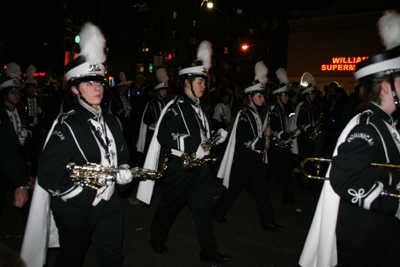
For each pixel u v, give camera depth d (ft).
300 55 64.03
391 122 6.02
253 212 16.47
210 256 10.86
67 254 7.05
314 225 7.04
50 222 7.84
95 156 7.07
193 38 136.05
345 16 59.36
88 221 7.05
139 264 10.98
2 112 9.50
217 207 14.83
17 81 14.10
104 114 7.74
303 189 21.22
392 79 5.91
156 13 114.21
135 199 17.89
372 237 5.96
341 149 5.98
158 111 22.58
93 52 7.09
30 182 9.61
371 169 5.92
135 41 80.07
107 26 75.77
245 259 11.55
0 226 13.73
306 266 7.07
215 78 151.43
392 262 6.10
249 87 14.14
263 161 13.74
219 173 15.79
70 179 6.72
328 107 27.84
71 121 6.89
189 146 10.13
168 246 12.37
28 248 7.34
